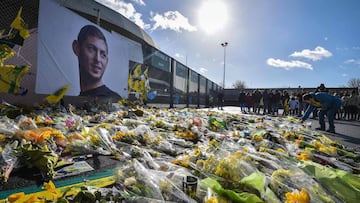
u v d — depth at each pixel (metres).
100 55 6.59
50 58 4.90
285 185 1.65
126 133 3.26
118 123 4.37
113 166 2.18
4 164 1.82
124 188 1.61
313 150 3.15
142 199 1.39
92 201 1.34
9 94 4.54
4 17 4.52
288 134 4.40
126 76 8.00
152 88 10.79
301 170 1.89
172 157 2.58
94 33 6.34
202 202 1.47
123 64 7.80
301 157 2.59
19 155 1.98
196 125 5.02
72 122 3.62
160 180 1.61
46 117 3.88
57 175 1.88
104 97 6.84
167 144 2.99
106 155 2.52
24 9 4.90
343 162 2.79
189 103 16.39
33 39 5.14
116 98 7.50
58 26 5.10
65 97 5.80
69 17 5.42
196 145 3.23
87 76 6.10
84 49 5.98
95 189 1.49
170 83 12.66
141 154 2.50
